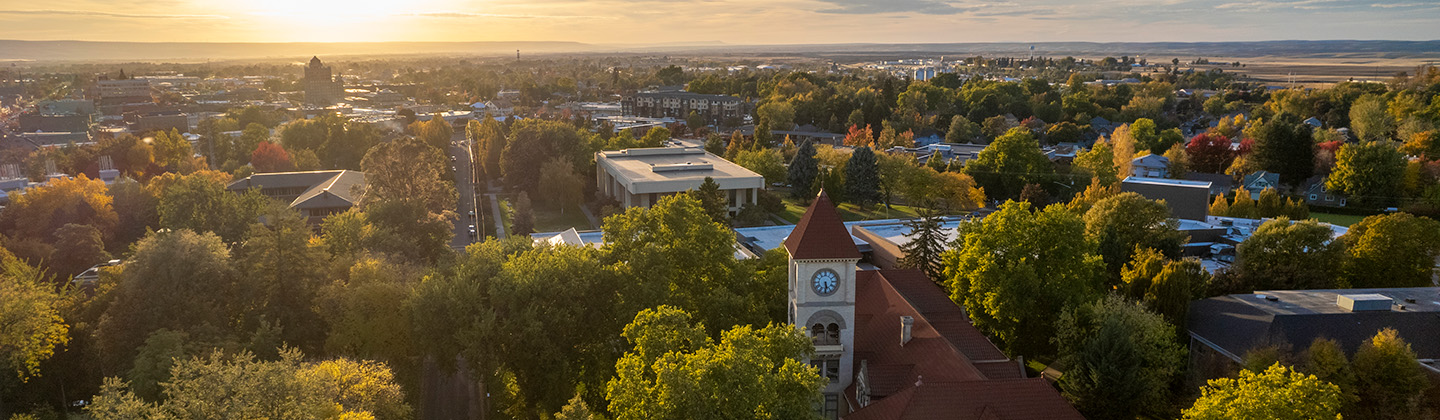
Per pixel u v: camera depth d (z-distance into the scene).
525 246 106.00
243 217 140.12
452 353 81.12
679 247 87.88
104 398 60.16
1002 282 88.12
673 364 55.88
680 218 90.00
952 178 195.25
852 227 149.38
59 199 153.88
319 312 90.19
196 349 78.00
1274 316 81.00
